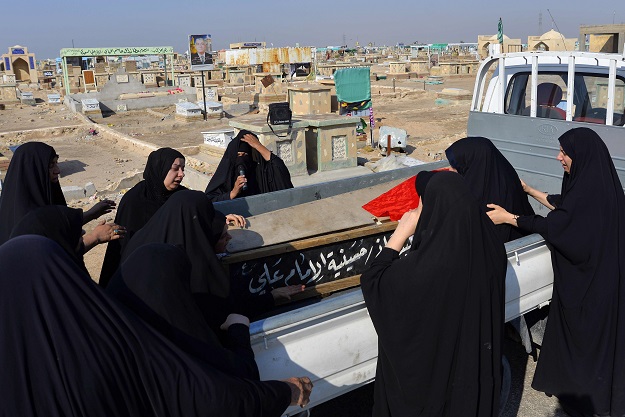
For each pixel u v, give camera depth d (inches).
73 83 1579.7
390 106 1035.3
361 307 120.0
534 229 146.3
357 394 165.6
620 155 189.8
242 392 92.7
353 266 162.4
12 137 784.9
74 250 126.0
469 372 112.0
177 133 828.6
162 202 171.2
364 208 169.3
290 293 147.5
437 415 114.7
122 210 169.3
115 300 86.0
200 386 88.0
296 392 105.5
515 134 219.9
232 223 153.3
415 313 110.1
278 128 452.4
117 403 81.7
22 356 77.9
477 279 110.3
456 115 869.8
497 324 115.3
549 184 210.8
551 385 152.8
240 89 1461.6
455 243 108.7
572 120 208.2
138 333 85.4
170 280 96.0
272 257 146.9
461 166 162.1
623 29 368.2
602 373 143.1
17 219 150.0
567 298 145.2
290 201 183.5
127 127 879.1
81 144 725.9
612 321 141.9
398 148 586.6
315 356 114.7
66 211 125.3
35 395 77.9
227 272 139.6
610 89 191.6
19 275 80.1
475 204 111.4
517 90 229.0
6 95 1229.1
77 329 80.3
